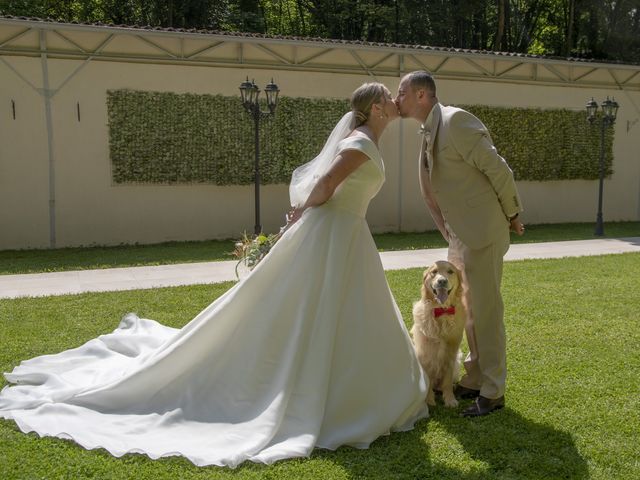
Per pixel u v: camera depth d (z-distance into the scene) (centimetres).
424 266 867
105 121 1153
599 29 2438
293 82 1274
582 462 288
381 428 310
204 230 1249
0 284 738
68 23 1034
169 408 321
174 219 1223
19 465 273
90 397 330
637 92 1595
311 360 309
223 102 1223
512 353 457
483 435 315
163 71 1179
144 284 731
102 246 1167
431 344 358
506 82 1455
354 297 322
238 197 1267
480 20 2695
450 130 325
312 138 1294
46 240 1142
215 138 1224
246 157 1251
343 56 1287
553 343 482
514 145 1475
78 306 604
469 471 279
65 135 1133
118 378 341
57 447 290
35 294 673
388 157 1373
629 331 517
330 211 327
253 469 274
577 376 407
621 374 411
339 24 2611
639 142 1620
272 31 2847
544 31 2764
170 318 557
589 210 1595
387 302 335
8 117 1095
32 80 1102
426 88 334
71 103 1129
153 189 1202
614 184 1609
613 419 337
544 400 365
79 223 1160
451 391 362
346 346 315
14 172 1111
